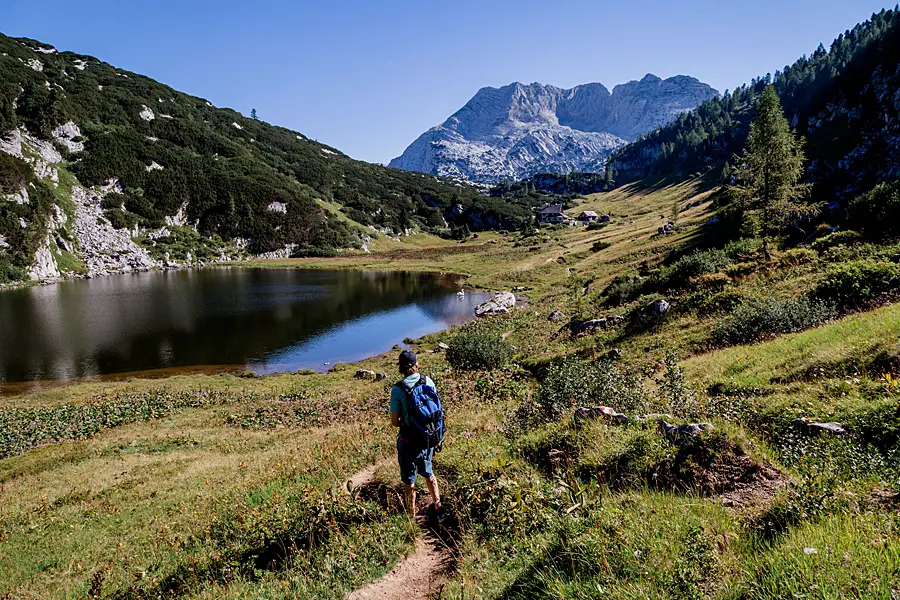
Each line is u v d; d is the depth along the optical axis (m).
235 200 154.88
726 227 60.31
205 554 7.35
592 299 48.12
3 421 25.89
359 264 131.25
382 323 59.59
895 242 25.36
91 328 55.31
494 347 28.98
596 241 112.94
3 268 89.50
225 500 11.06
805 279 23.73
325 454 12.59
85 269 109.44
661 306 27.83
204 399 30.31
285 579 5.66
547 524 5.29
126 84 190.12
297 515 7.21
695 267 34.88
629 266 69.62
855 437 6.92
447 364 31.70
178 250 133.12
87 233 121.50
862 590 2.88
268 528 7.08
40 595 8.33
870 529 3.74
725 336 19.88
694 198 158.62
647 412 10.48
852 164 86.25
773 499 4.97
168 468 16.64
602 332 30.50
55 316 61.28
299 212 162.88
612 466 6.70
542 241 139.12
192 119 193.75
